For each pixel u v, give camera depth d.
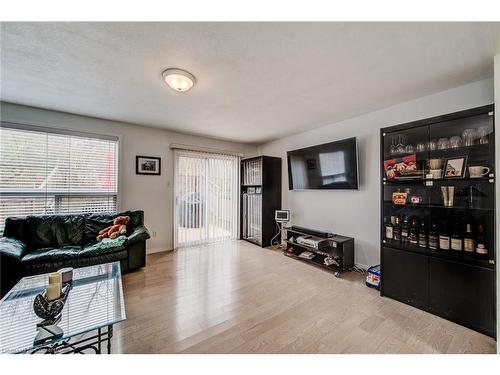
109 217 3.00
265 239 4.00
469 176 1.77
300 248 3.50
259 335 1.59
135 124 3.40
